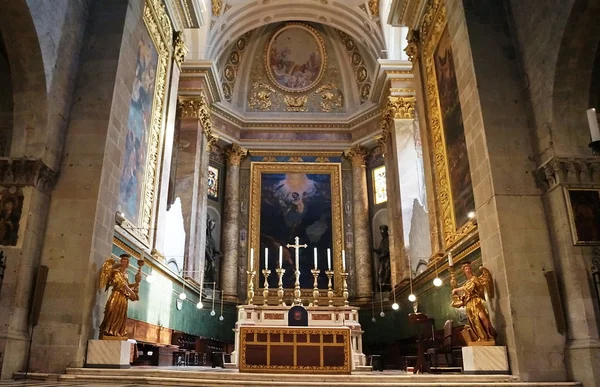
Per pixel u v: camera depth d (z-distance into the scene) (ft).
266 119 73.67
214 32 64.03
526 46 30.42
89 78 30.76
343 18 68.39
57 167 28.66
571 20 26.08
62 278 26.76
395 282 59.47
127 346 27.30
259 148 73.05
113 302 27.37
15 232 26.08
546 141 28.02
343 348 27.17
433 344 34.45
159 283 42.75
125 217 35.12
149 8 40.01
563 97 27.81
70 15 30.04
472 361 25.98
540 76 28.89
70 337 25.85
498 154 28.94
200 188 61.21
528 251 26.99
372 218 70.23
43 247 27.27
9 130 29.55
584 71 27.40
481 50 31.48
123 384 23.08
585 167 26.78
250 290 41.96
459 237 36.63
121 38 31.83
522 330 25.53
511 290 26.22
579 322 24.86
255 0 65.67
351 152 72.74
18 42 26.40
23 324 25.50
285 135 73.77
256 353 26.89
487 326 26.76
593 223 26.17
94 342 26.32
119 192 33.71
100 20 32.32
